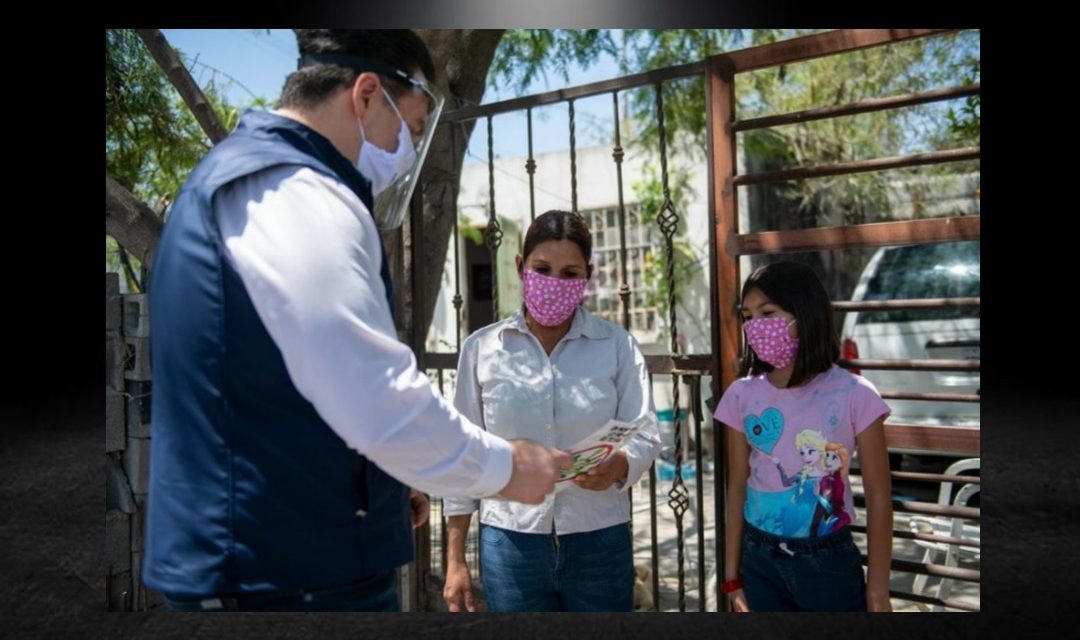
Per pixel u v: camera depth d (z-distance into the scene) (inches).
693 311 297.1
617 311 311.3
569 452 62.2
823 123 270.5
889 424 96.7
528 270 80.0
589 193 316.8
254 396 51.0
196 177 53.1
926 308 84.7
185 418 52.1
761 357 80.0
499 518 80.3
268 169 51.5
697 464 96.4
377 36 56.8
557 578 79.0
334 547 52.8
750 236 93.0
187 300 51.5
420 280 116.9
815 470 76.9
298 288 48.4
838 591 75.5
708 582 144.3
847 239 88.9
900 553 147.0
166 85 137.6
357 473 53.9
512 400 79.7
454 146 122.2
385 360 49.7
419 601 116.6
